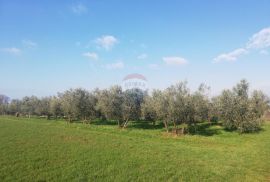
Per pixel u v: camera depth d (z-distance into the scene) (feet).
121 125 273.54
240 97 230.68
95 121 327.67
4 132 161.38
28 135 151.53
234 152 130.72
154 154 114.11
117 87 258.16
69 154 104.01
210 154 122.93
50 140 136.15
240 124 213.87
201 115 223.92
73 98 303.68
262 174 90.38
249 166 101.30
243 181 80.64
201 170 90.84
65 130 191.62
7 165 84.23
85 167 86.22
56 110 356.59
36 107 421.59
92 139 149.18
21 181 69.92
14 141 127.85
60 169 82.53
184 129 232.73
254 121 215.31
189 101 212.23
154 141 163.94
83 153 107.24
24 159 92.43
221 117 227.61
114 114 253.44
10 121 259.39
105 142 140.15
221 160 110.22
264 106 261.65
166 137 188.14
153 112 243.40
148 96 259.39
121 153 111.34
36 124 235.61
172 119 213.25
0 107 497.46
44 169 81.76
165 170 87.81
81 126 245.04
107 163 92.99
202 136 197.77
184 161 103.65
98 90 310.65
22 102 467.52
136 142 149.59
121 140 153.58
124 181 74.59
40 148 112.98
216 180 80.12
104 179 75.46
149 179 77.61
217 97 245.45
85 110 302.66
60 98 356.59
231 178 83.25
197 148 140.97
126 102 253.65
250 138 188.44
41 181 71.10
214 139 182.50
